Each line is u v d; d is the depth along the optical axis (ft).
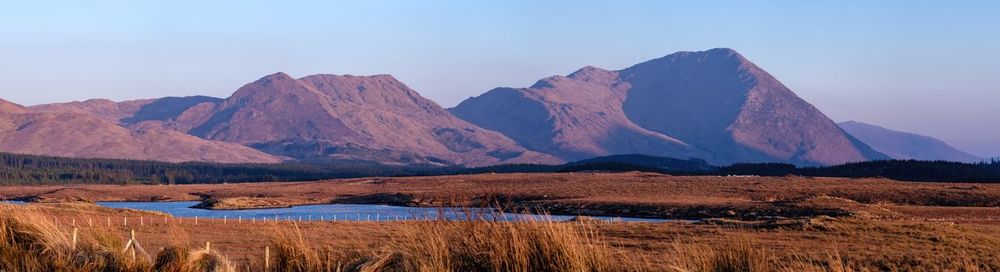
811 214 246.27
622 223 146.41
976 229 148.15
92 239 48.24
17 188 613.93
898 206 271.49
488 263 36.96
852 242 112.57
